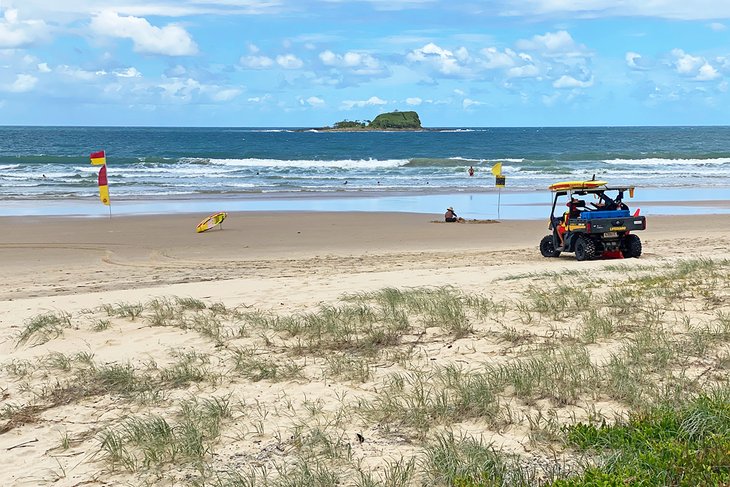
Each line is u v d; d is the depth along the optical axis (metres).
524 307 9.30
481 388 6.11
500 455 4.87
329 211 29.12
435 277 12.66
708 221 25.59
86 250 19.59
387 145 107.31
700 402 5.40
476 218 27.33
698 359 6.93
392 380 6.70
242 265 16.80
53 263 17.53
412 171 54.50
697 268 12.23
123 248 19.91
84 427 6.05
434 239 21.50
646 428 5.07
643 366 6.71
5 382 7.35
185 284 12.88
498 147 99.81
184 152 76.75
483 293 10.55
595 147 99.19
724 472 4.36
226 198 34.59
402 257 17.69
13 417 6.32
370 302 10.16
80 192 36.78
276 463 5.11
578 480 4.36
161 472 5.07
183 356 7.89
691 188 41.09
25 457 5.46
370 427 5.70
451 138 141.75
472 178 47.78
